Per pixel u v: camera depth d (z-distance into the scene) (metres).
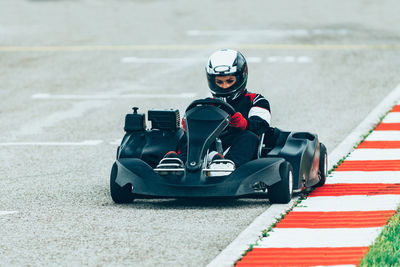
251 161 20.89
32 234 18.53
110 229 18.84
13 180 25.08
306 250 16.73
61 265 16.16
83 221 19.66
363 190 22.52
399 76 45.38
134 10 82.56
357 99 39.22
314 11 78.88
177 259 16.42
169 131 22.48
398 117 34.34
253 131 22.00
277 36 62.72
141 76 48.06
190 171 20.58
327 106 37.75
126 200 21.56
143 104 39.88
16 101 41.22
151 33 65.75
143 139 22.39
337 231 18.16
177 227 18.91
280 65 50.28
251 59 52.78
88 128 34.34
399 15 74.44
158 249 17.14
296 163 21.50
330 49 55.88
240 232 18.42
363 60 51.16
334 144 29.70
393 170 25.09
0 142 31.70
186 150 21.64
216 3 87.94
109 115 37.22
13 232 18.75
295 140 22.16
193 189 20.27
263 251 16.70
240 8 82.81
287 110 37.06
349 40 59.94
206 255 16.67
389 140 29.84
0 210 21.05
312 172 22.42
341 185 23.33
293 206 20.67
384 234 17.64
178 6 85.69
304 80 45.25
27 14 80.06
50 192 23.25
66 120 36.16
